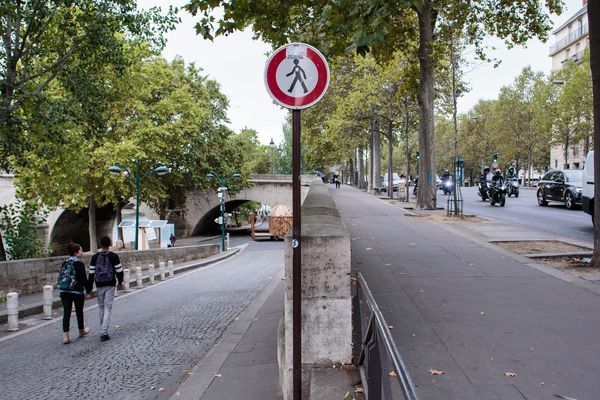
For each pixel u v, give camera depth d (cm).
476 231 1447
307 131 4756
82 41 1708
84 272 903
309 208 644
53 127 1706
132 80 3153
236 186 5344
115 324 1027
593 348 470
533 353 459
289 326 430
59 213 4431
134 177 3388
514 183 3378
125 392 606
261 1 1005
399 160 10244
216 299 1263
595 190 890
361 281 426
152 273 1866
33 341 908
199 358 731
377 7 651
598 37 878
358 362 404
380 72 2978
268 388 537
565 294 684
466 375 409
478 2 2023
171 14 1780
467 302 646
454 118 2038
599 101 884
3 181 3778
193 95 4672
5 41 1546
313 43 989
